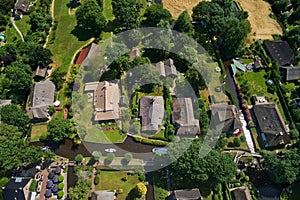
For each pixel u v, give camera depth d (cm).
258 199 12019
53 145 13425
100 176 12519
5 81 14862
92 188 12225
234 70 15550
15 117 13025
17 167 12681
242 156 13125
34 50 15475
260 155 13125
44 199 12031
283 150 13225
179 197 11425
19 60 15325
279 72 15475
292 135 13325
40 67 15425
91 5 16600
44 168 12788
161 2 18738
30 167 12738
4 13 17962
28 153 12238
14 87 14625
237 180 12419
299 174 11794
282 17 18112
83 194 11550
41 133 13762
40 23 17162
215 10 16488
